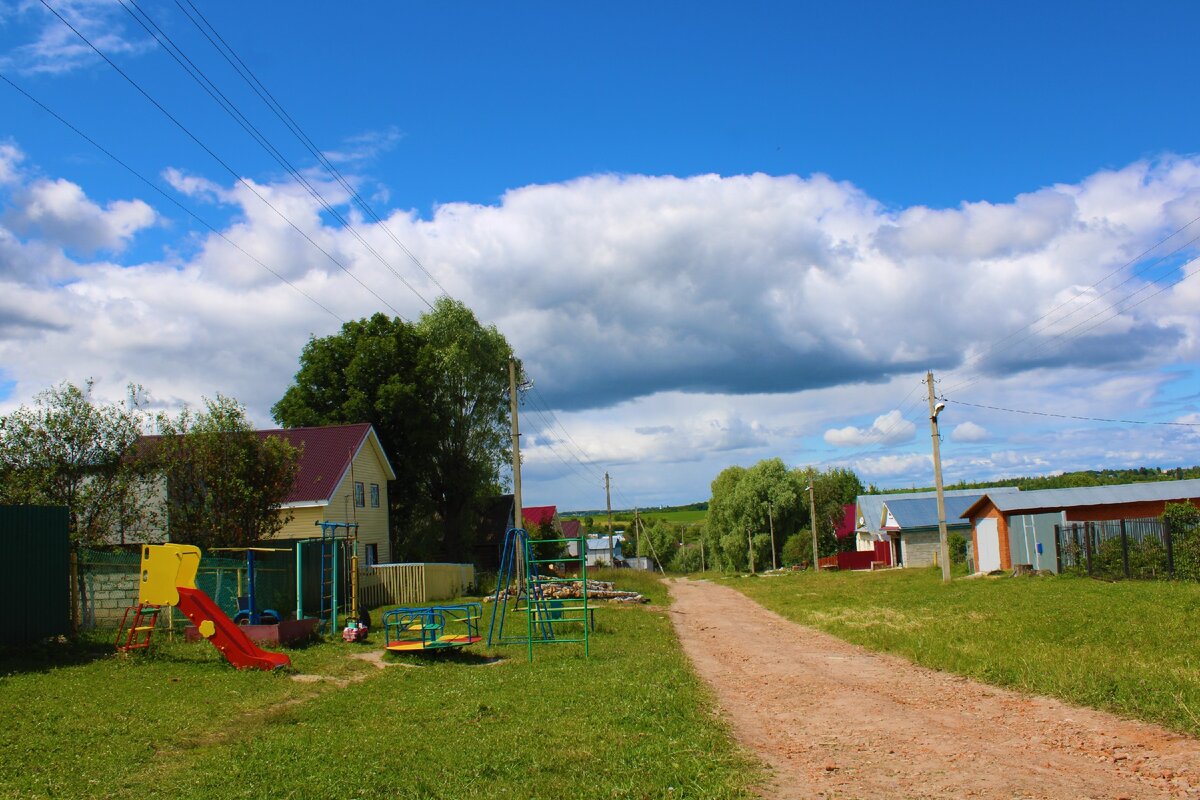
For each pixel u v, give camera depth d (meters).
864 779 7.61
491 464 47.97
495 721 10.41
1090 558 30.11
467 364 46.94
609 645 18.80
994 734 9.18
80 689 12.08
